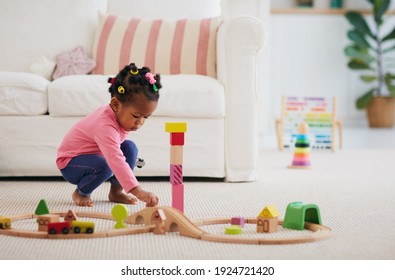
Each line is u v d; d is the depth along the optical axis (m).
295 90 7.38
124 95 2.29
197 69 3.53
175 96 3.12
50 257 1.66
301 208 2.01
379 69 7.42
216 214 2.28
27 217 2.16
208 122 3.18
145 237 1.88
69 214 1.93
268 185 3.09
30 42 3.76
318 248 1.78
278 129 5.13
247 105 3.19
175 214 1.95
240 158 3.20
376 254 1.72
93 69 3.64
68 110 3.13
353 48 7.17
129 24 3.70
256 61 3.21
